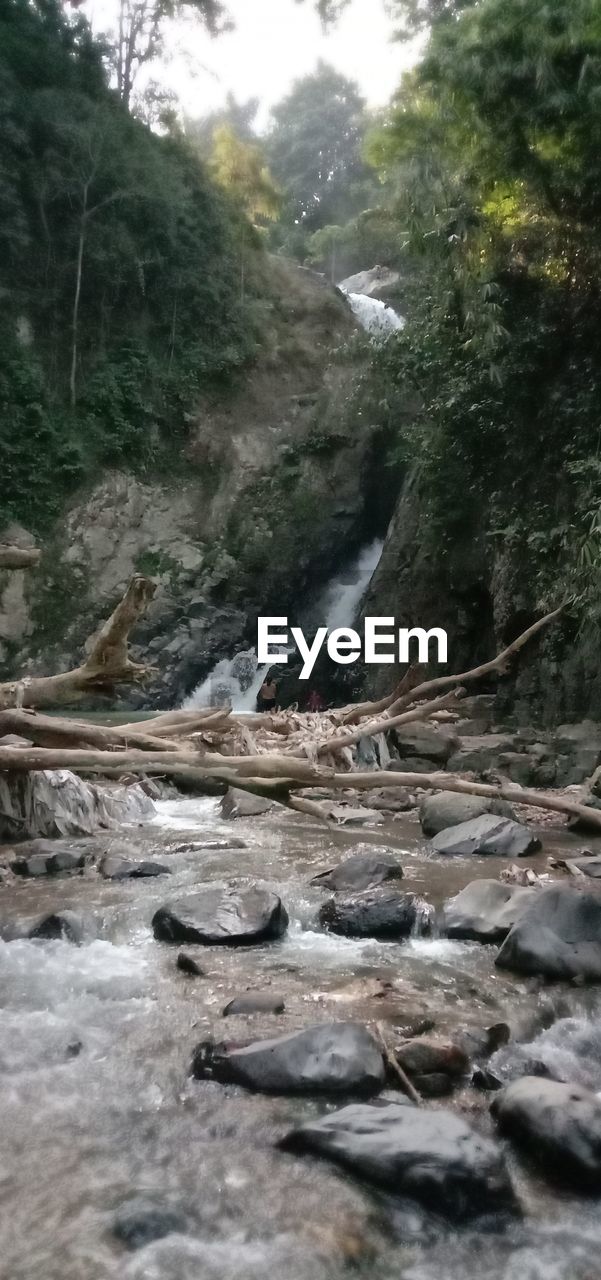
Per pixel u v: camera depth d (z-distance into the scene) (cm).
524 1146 228
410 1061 263
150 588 525
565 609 1048
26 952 366
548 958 345
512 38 1057
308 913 421
